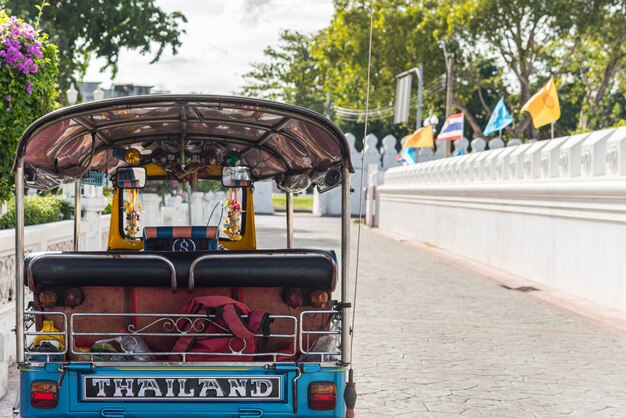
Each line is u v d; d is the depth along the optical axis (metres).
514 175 19.80
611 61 50.50
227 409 5.20
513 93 56.16
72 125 5.73
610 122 69.25
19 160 5.19
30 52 8.61
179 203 22.64
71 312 5.50
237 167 7.65
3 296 8.84
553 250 17.17
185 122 6.25
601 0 45.22
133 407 5.16
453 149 51.78
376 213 42.47
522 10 46.59
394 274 19.12
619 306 13.95
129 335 5.39
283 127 6.10
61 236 11.45
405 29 49.56
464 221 24.67
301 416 5.24
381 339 10.83
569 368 9.27
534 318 12.96
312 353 5.27
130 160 7.24
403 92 42.94
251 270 5.37
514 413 7.37
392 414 7.25
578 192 15.24
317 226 39.00
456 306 14.09
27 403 5.16
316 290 5.53
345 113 63.16
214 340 5.39
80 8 32.62
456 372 8.95
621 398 7.96
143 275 5.33
